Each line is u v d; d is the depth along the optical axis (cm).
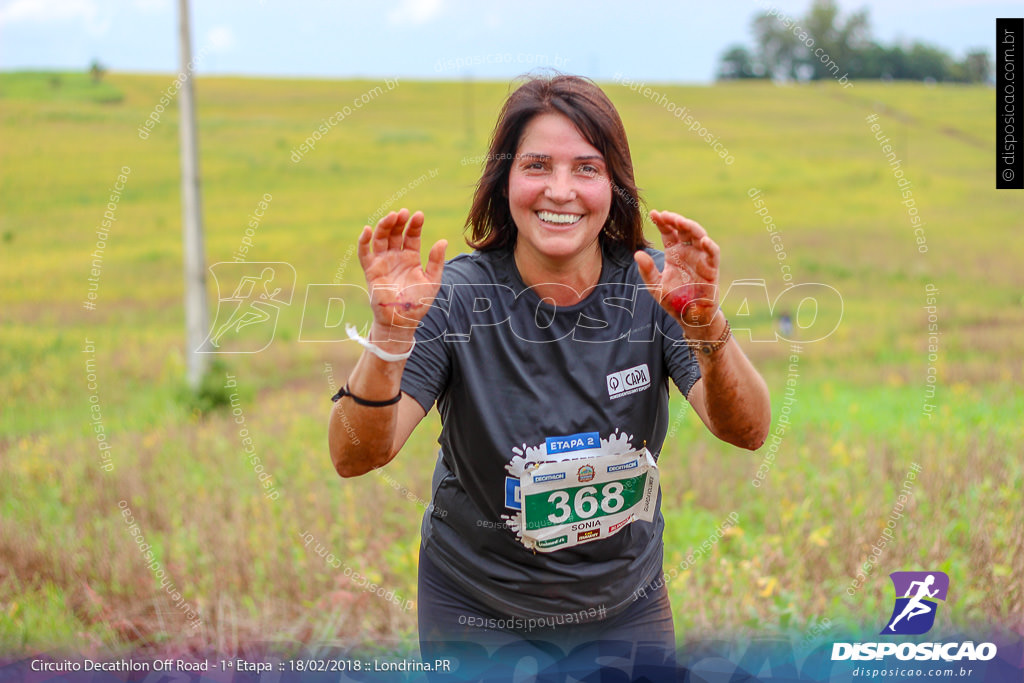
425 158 1561
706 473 539
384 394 194
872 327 968
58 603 385
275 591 403
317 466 558
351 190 1366
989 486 446
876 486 474
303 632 362
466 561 233
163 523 490
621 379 219
